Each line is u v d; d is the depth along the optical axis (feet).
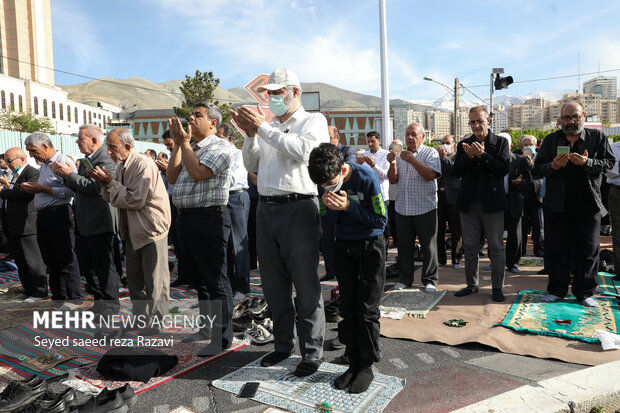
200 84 99.71
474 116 14.78
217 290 11.23
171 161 11.63
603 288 15.60
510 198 18.60
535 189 21.76
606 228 26.89
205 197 10.84
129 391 8.70
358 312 9.20
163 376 9.91
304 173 9.92
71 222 15.96
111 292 13.79
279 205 9.94
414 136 15.85
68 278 16.01
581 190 13.61
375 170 19.54
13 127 157.79
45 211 15.44
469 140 15.33
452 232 20.67
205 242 10.94
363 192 8.84
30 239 16.92
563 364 9.97
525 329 11.76
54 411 8.09
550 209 14.19
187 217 10.99
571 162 13.74
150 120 184.44
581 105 13.42
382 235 9.23
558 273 14.40
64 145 59.72
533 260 21.33
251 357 10.93
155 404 8.71
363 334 9.09
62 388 9.36
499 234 14.79
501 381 9.25
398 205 16.61
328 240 18.49
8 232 16.94
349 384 9.06
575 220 13.89
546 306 13.70
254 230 20.92
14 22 278.87
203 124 11.25
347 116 180.75
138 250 12.47
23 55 285.02
